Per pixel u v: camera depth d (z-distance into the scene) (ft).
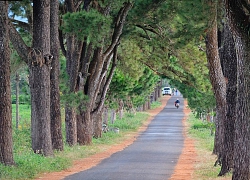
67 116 161.07
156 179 87.51
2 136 94.73
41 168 98.02
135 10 140.67
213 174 96.37
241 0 65.72
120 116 361.10
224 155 95.20
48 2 116.06
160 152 153.89
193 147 176.76
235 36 71.10
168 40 156.76
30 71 119.14
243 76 71.87
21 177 86.38
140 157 135.23
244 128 72.33
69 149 144.25
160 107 581.12
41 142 119.14
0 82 94.94
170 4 131.85
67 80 151.64
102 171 99.45
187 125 338.13
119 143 194.18
